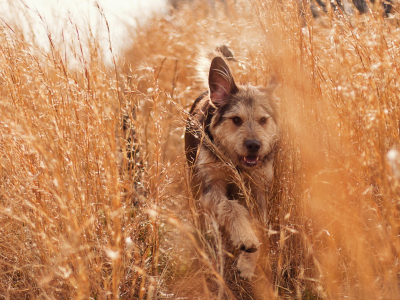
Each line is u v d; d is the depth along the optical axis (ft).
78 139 9.55
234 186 12.87
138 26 21.17
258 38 13.92
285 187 11.39
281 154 12.16
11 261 9.29
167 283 10.28
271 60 13.01
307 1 11.91
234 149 12.27
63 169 8.79
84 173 9.30
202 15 23.52
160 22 23.36
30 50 10.37
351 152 9.61
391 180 8.12
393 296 8.27
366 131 9.00
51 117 9.14
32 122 9.34
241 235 10.50
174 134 16.53
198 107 14.71
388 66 8.95
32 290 8.47
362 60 10.18
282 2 12.53
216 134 12.68
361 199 9.14
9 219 9.16
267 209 11.70
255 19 14.34
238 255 11.43
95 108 9.25
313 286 9.60
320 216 10.40
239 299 10.09
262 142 12.05
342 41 10.75
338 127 10.50
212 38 18.61
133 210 10.18
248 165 12.01
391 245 8.80
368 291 8.39
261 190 12.21
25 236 9.39
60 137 8.49
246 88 13.33
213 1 24.62
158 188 10.44
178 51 21.91
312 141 11.00
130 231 8.98
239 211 11.24
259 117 12.46
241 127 12.26
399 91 9.19
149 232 9.85
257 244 10.38
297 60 11.91
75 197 8.59
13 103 9.51
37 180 8.66
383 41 9.73
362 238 9.04
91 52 10.80
